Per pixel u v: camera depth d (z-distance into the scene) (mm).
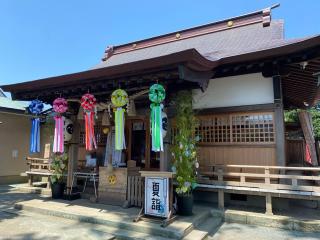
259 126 7277
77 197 8055
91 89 7184
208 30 11867
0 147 12070
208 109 7930
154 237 5035
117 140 6215
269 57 6426
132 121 9703
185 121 6344
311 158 10016
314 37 5344
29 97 8273
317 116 19469
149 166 9164
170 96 6559
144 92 6699
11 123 12648
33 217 6492
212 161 7766
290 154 12602
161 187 5766
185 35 12383
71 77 6500
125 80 6133
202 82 6051
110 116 7492
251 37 9836
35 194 9438
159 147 5688
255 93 7445
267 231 5719
